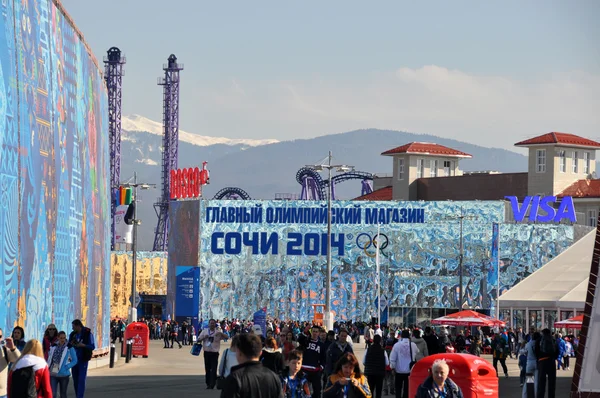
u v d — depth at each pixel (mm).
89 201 69875
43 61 55125
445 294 154500
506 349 68062
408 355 43344
